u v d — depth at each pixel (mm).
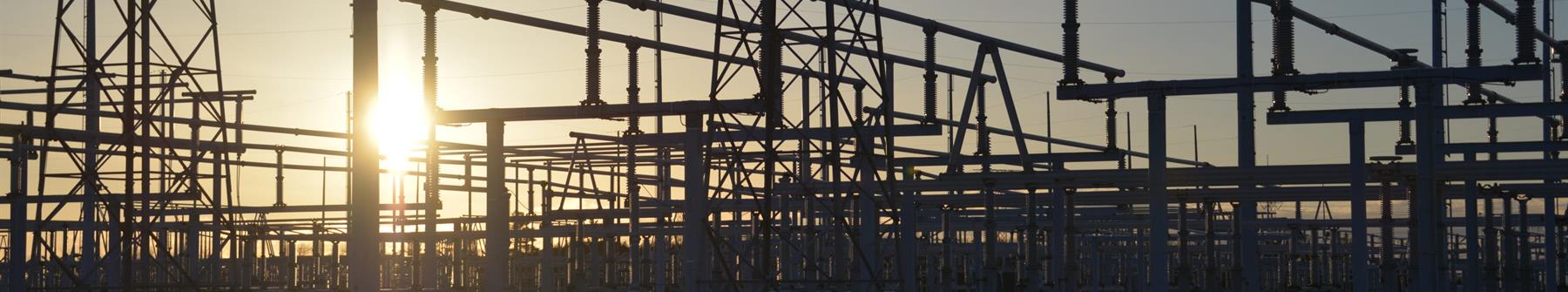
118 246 36688
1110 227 55906
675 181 49125
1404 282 77875
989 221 48781
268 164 45625
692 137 33375
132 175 34000
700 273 33344
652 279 66875
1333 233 66688
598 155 47500
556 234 51938
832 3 33125
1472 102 31641
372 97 24594
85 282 38031
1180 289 48062
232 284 39625
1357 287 33406
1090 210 63500
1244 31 35406
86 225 40469
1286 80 30406
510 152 44625
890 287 42844
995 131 48719
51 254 36312
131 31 33938
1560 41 35781
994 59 39812
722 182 35500
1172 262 77438
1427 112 31422
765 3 32250
